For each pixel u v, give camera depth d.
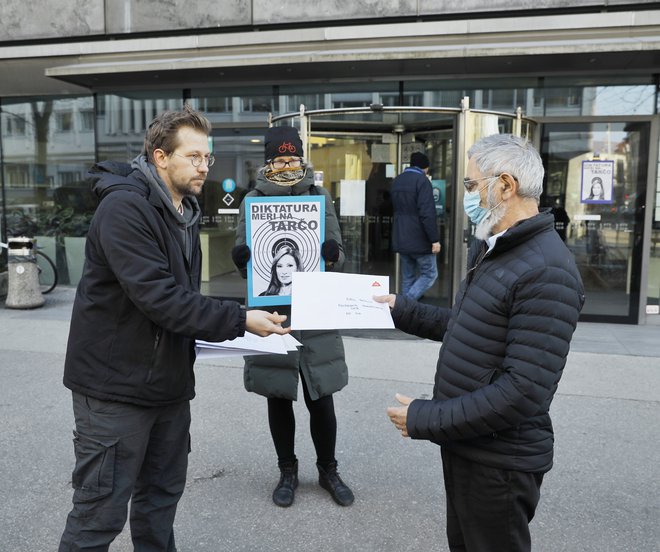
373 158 6.98
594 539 2.75
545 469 1.78
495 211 1.79
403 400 1.83
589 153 6.89
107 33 8.11
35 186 9.30
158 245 2.02
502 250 1.75
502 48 6.07
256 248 2.92
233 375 4.98
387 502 3.08
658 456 3.55
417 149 7.00
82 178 9.10
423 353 5.62
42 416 4.12
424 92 7.34
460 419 1.69
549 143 6.98
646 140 6.75
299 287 2.19
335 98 7.59
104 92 8.37
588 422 4.04
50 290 8.62
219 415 4.16
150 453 2.25
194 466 3.45
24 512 2.95
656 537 2.77
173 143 2.03
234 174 7.88
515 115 6.48
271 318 2.08
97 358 2.01
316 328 2.14
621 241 6.91
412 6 7.21
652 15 6.20
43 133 9.16
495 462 1.75
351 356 5.53
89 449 2.03
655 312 6.96
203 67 6.89
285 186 2.98
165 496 2.31
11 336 6.24
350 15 7.38
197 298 1.95
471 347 1.77
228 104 7.89
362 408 4.30
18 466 3.41
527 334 1.64
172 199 2.13
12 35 8.37
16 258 7.59
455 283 6.64
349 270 7.11
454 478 1.88
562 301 1.64
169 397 2.10
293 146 2.95
